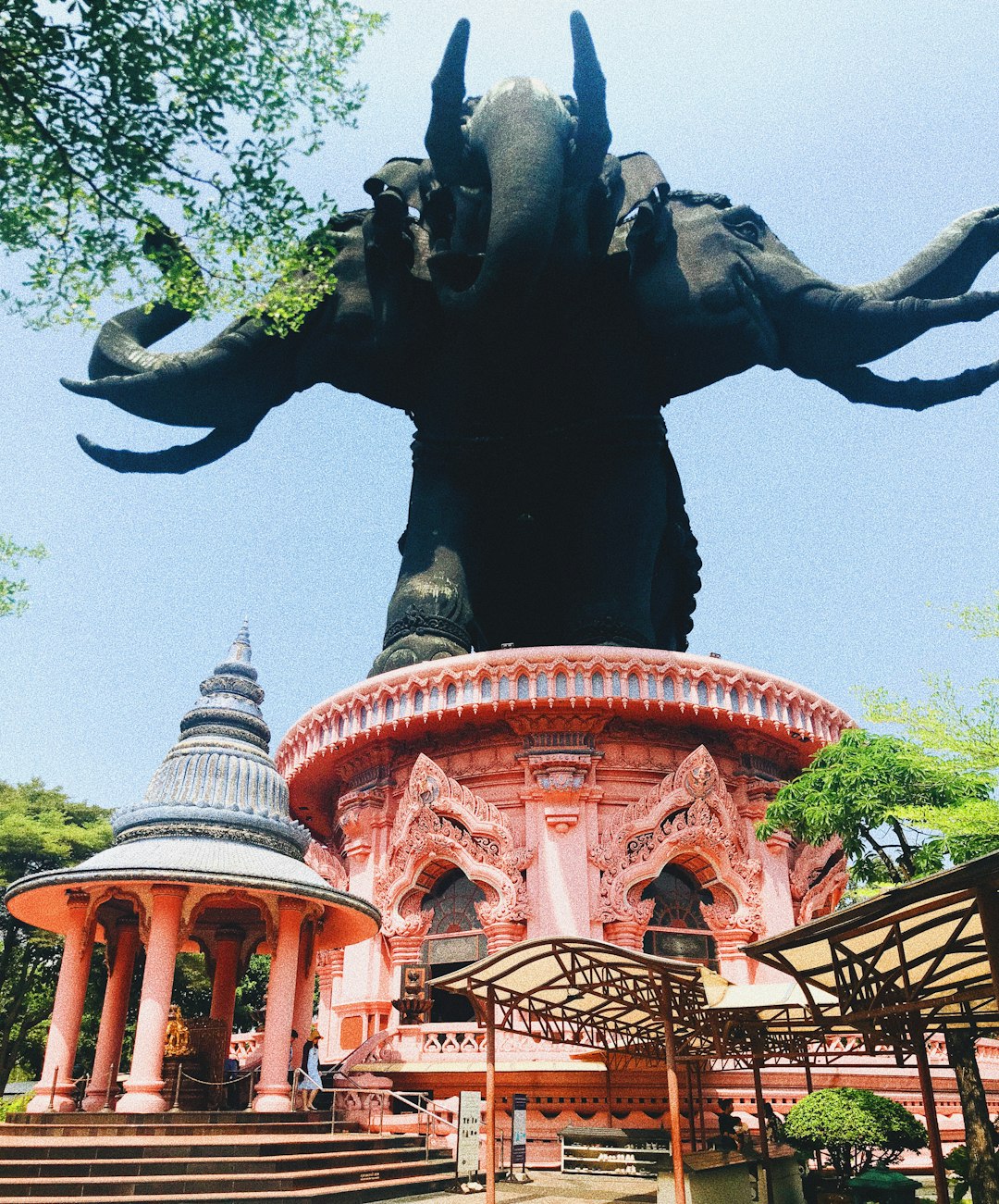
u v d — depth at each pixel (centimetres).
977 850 1730
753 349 3003
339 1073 2242
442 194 2942
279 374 3128
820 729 2720
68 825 4975
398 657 2809
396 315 2992
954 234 2927
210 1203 1290
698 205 3147
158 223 1301
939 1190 1109
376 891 2616
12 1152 1349
